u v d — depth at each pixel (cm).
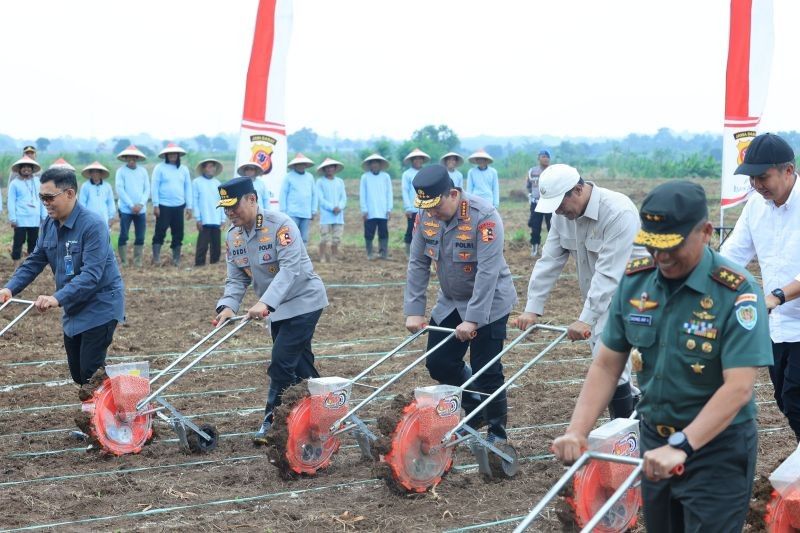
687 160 4959
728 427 358
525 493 603
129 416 685
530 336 1134
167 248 2058
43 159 5869
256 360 1025
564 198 578
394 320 1266
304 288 711
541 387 892
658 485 375
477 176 1881
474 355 670
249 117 1326
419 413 591
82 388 679
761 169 547
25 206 1686
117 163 6075
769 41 1380
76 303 706
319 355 1051
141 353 1057
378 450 584
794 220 563
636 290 370
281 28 1312
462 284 661
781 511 440
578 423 372
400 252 2008
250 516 564
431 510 573
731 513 359
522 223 2694
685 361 354
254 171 1338
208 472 652
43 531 539
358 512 570
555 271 626
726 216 2720
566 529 485
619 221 580
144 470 655
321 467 646
